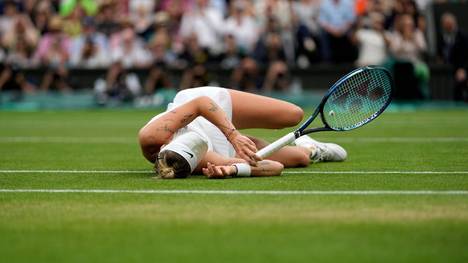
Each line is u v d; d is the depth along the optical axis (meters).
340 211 13.88
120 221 13.31
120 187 16.89
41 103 55.34
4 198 15.62
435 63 55.84
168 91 54.44
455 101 55.06
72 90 55.50
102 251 11.47
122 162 22.39
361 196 15.35
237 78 52.50
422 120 42.50
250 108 19.16
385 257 11.01
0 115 48.97
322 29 54.72
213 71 53.47
